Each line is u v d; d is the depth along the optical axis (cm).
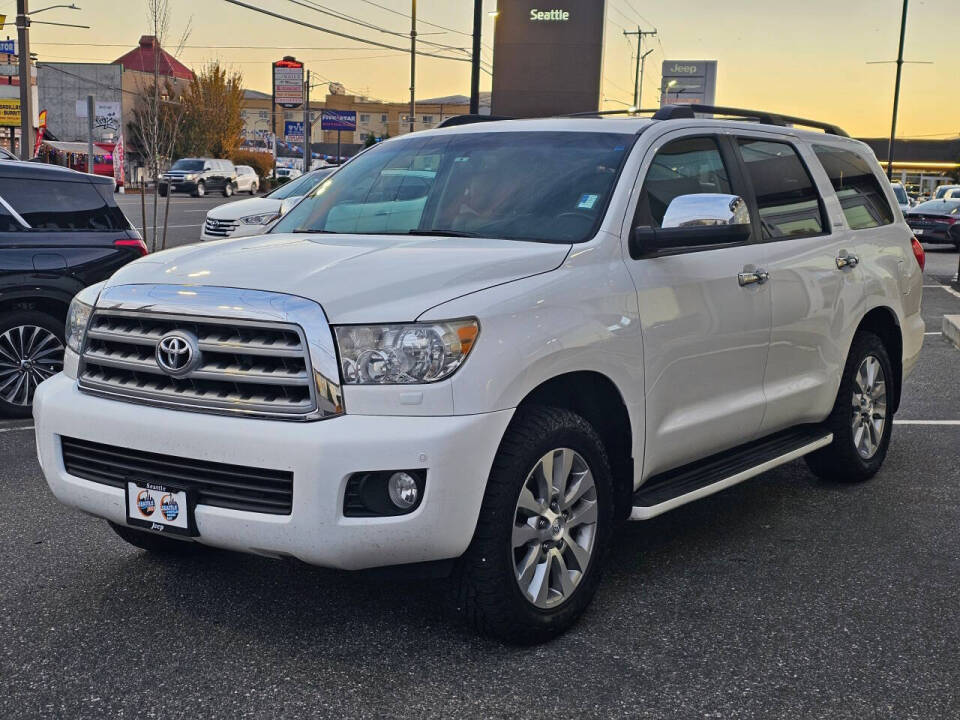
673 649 381
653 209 444
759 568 469
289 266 374
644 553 490
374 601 424
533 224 430
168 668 361
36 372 768
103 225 791
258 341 347
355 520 338
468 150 486
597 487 401
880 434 618
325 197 503
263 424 342
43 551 480
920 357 1096
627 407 411
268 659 369
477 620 370
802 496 588
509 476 359
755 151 526
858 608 423
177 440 353
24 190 757
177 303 361
